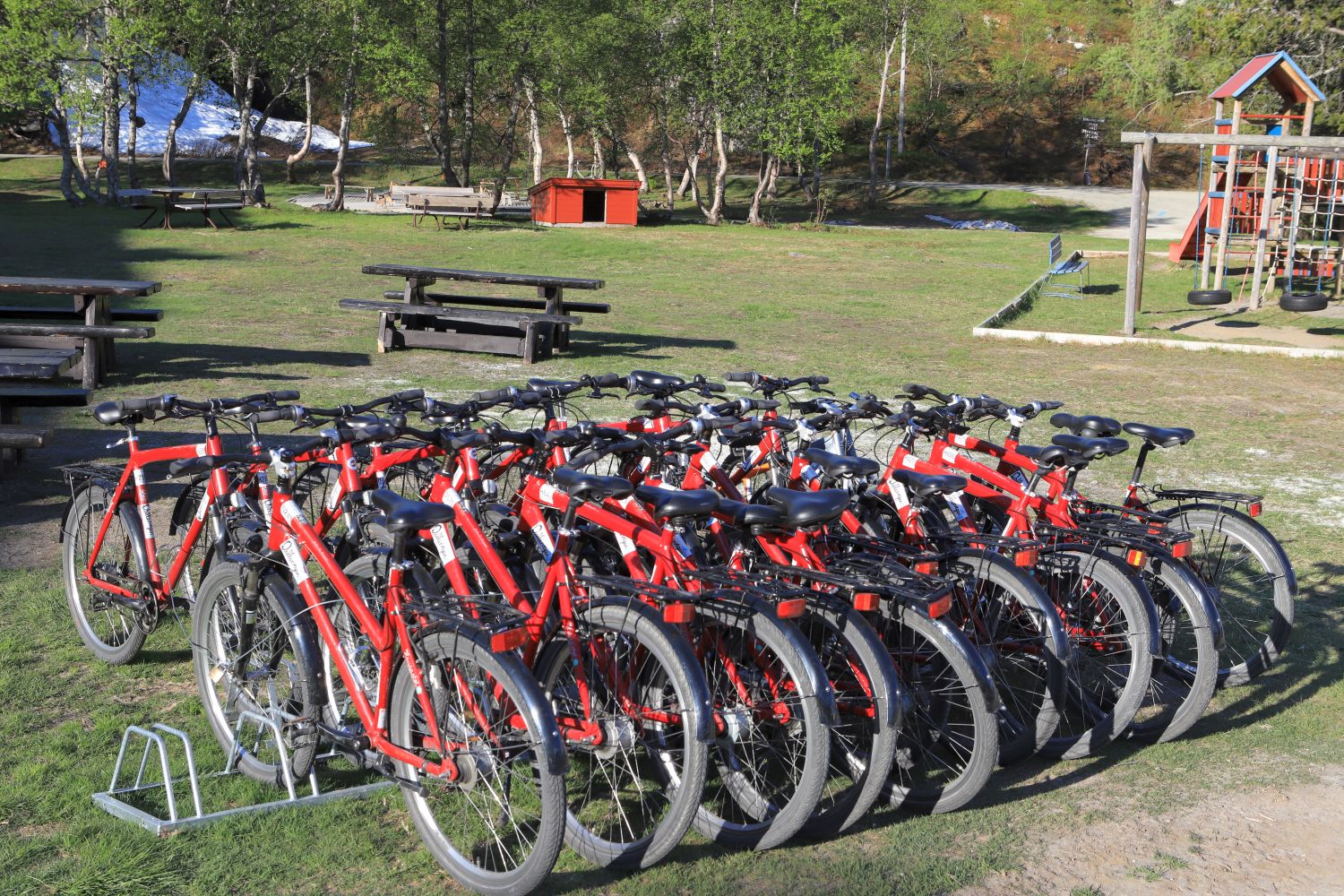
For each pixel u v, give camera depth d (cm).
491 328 1419
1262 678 528
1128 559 450
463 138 3738
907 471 458
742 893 348
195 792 371
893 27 4888
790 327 1669
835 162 5759
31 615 549
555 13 3662
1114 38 6688
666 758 387
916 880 357
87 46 3356
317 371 1209
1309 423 1098
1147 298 2134
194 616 432
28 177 4300
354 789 395
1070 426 510
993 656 430
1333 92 3291
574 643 360
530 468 473
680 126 3931
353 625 402
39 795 387
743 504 390
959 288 2222
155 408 465
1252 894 358
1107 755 455
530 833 367
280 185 4484
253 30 3400
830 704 350
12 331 1059
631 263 2498
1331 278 2391
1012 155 5894
